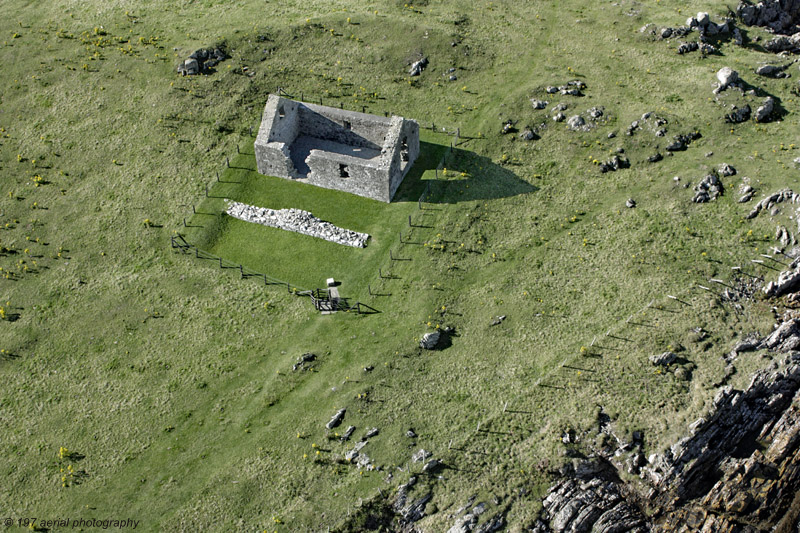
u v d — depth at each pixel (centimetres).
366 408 4912
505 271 5669
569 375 4950
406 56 7406
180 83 7262
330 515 4425
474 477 4541
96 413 5031
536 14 7981
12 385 5231
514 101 6912
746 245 5606
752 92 6638
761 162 6084
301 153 6612
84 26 7962
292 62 7456
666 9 7881
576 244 5812
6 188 6512
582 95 6919
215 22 7950
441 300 5500
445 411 4869
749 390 4762
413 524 4425
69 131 6944
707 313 5188
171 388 5131
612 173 6319
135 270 5875
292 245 5925
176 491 4616
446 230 5928
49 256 6012
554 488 4481
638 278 5512
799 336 4978
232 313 5528
